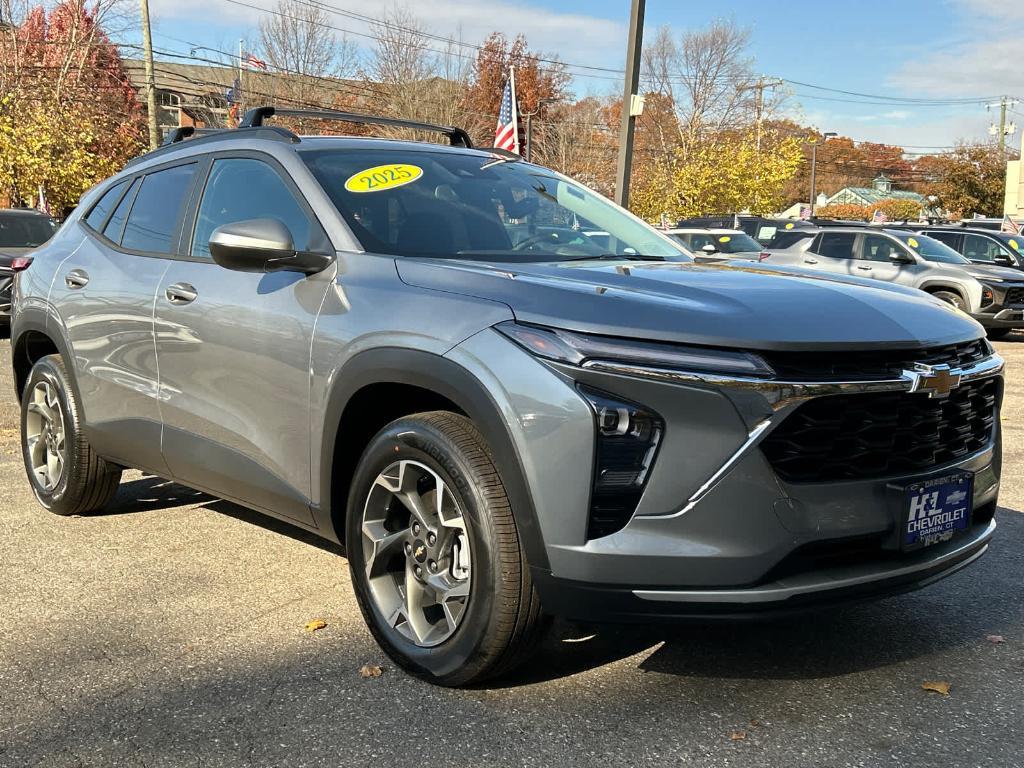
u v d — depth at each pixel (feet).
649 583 8.48
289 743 8.75
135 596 12.33
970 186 169.07
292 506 11.33
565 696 9.64
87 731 8.96
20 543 14.43
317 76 134.00
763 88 137.28
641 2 50.08
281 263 10.89
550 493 8.57
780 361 8.50
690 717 9.21
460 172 13.28
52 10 108.88
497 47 170.09
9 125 80.48
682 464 8.41
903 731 8.96
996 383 10.53
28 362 16.79
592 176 155.12
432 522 9.81
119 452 14.20
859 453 8.84
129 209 14.71
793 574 8.70
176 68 142.51
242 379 11.66
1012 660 10.55
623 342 8.50
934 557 9.47
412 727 9.03
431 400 10.16
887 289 10.78
